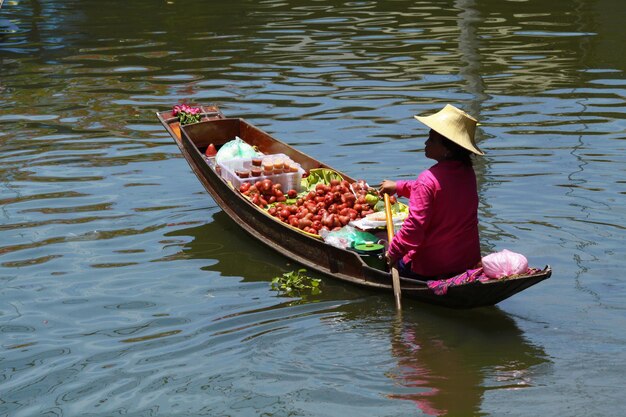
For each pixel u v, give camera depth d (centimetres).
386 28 2556
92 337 925
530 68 2058
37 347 905
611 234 1141
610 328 923
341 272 1073
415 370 849
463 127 977
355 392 811
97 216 1266
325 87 1939
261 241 1166
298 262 1113
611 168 1377
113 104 1861
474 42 2338
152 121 1739
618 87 1875
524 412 772
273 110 1773
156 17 2856
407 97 1841
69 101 1894
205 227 1237
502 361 866
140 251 1153
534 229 1161
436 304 991
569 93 1839
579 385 815
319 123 1675
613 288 1007
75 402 800
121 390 820
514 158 1434
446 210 984
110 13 2959
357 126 1648
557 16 2659
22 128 1705
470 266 1019
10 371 857
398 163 1438
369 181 1355
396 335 926
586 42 2306
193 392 813
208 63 2203
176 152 1560
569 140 1523
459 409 779
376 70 2078
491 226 1172
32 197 1341
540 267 1055
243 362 868
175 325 949
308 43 2391
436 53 2231
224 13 2884
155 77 2078
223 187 1240
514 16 2681
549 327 933
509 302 995
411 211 986
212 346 900
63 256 1132
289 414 775
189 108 1483
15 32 2686
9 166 1483
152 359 876
